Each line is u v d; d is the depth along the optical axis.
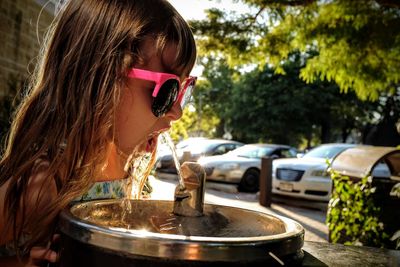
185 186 0.99
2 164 0.99
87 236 0.68
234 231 0.97
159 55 1.03
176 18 1.08
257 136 25.81
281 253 0.69
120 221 1.01
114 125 0.96
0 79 5.01
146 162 1.25
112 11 1.00
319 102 23.38
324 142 26.22
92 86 0.96
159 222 0.99
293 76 23.95
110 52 0.97
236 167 9.79
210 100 31.42
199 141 12.46
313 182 7.83
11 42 5.21
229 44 8.10
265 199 7.87
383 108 22.06
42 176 0.89
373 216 3.58
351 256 0.93
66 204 0.87
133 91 1.00
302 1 7.19
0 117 4.89
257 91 24.69
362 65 8.41
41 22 5.93
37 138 0.95
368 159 3.78
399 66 8.38
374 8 7.54
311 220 6.62
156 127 1.06
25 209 0.87
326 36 8.23
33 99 1.02
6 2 5.05
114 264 0.65
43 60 1.07
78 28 1.01
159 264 0.63
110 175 1.09
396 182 3.52
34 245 0.87
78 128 0.93
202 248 0.63
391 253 0.97
